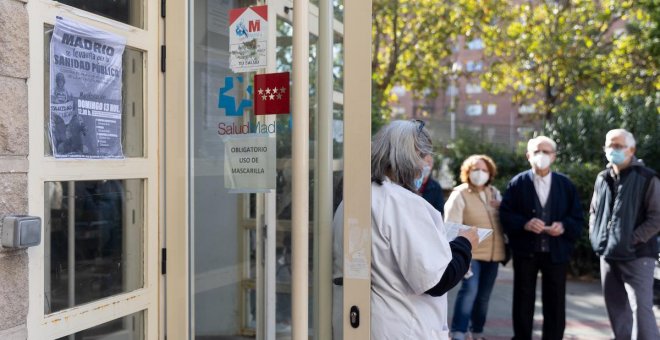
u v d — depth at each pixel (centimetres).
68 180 217
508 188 520
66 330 217
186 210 255
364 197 212
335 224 226
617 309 490
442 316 221
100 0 232
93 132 227
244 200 273
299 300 225
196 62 257
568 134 1017
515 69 1386
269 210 253
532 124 1489
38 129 204
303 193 225
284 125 237
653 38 1141
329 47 225
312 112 230
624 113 993
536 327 631
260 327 272
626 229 469
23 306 199
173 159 256
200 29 256
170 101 256
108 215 238
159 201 257
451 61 1439
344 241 215
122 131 242
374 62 1334
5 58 191
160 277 257
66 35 214
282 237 249
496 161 1128
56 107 212
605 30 1323
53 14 208
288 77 235
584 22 1296
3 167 191
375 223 214
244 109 245
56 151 212
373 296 216
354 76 212
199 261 264
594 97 1177
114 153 237
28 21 200
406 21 1312
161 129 257
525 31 1315
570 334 621
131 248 249
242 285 279
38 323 206
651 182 467
